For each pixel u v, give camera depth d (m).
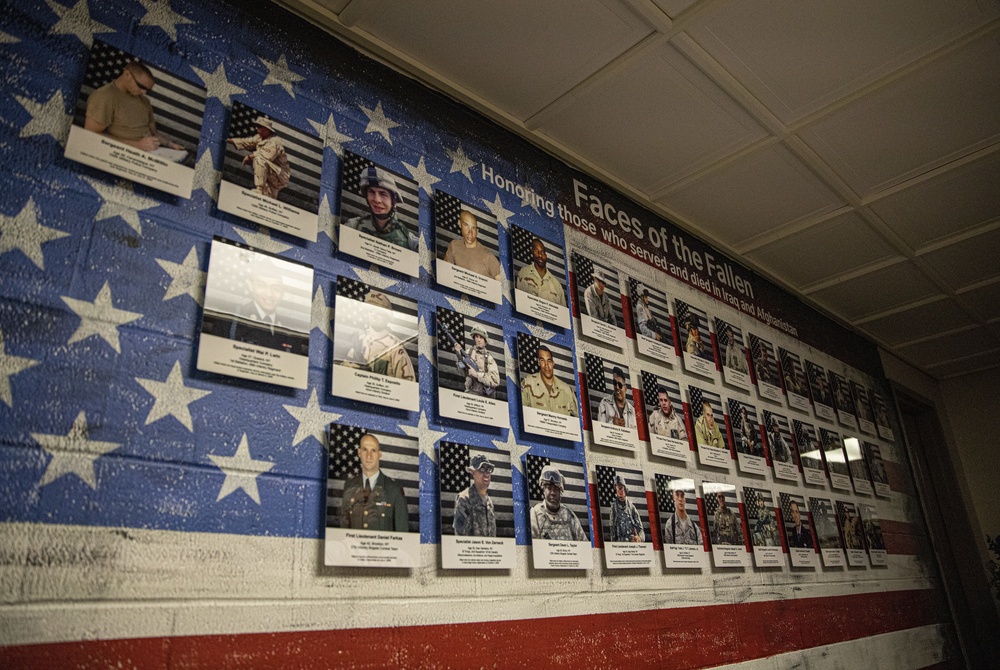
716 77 2.78
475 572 2.14
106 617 1.42
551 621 2.29
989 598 5.70
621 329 3.15
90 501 1.47
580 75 2.74
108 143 1.71
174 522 1.57
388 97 2.49
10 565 1.34
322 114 2.25
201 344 1.72
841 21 2.56
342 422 1.95
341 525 1.84
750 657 3.08
